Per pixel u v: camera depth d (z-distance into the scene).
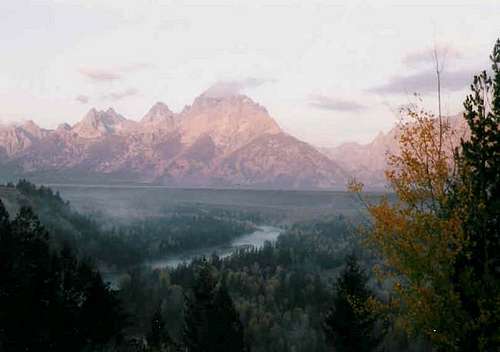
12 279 31.72
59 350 34.59
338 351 32.28
